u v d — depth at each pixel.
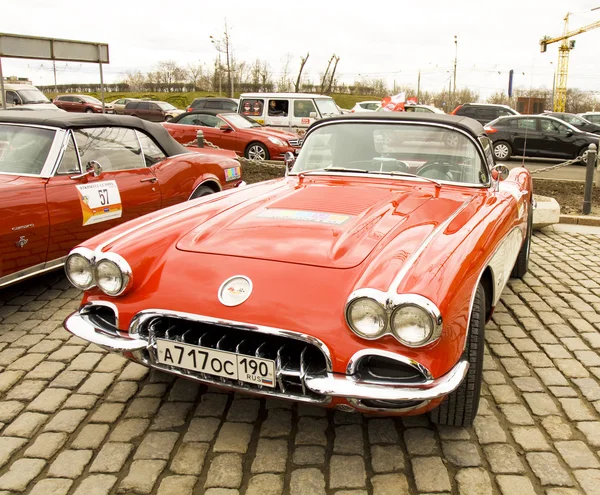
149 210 5.38
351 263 2.50
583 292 4.94
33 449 2.65
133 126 5.43
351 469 2.53
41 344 3.78
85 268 2.72
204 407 3.02
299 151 4.29
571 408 3.06
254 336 2.55
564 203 9.05
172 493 2.37
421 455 2.62
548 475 2.50
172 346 2.57
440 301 2.20
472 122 4.10
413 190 3.62
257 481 2.44
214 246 2.75
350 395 2.23
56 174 4.50
